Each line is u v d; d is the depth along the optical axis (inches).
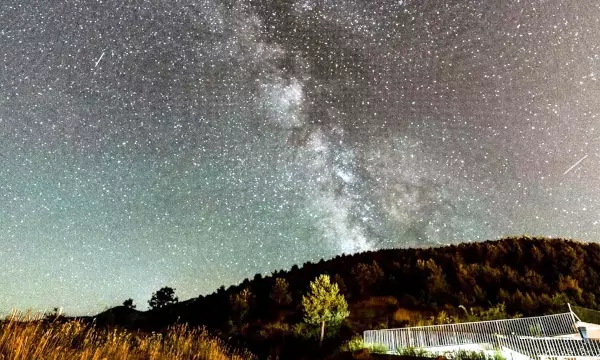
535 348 468.1
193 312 1125.7
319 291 768.9
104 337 259.6
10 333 178.4
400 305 981.2
